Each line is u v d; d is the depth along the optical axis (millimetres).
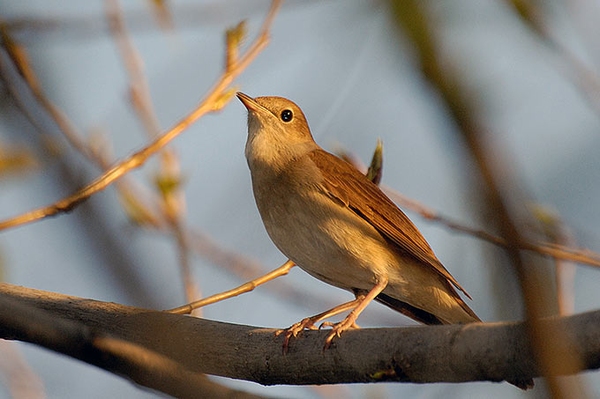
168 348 8000
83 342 5598
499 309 3516
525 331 5711
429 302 11258
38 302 8391
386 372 7047
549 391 3713
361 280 11086
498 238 3730
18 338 5680
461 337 6492
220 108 8195
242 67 8320
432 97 3094
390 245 11117
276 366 7852
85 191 7496
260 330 8102
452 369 6547
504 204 3225
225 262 10008
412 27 3090
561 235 9125
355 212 11086
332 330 7707
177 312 8461
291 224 11133
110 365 5609
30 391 9594
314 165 11297
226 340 8102
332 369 7535
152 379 5531
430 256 10773
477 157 3107
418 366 6824
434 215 9133
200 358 8047
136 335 8023
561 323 5684
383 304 11758
